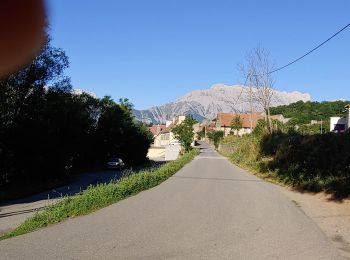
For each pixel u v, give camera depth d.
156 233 10.26
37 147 33.53
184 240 9.55
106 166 51.16
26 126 31.89
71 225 11.34
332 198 16.20
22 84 30.45
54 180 34.16
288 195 17.91
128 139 60.25
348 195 16.03
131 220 12.04
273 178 25.62
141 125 72.25
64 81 35.44
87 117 44.97
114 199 16.19
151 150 99.94
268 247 9.02
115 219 12.21
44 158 34.62
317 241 9.63
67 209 13.28
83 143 44.91
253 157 37.94
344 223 11.75
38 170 34.59
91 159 52.66
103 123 54.88
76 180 37.03
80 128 39.69
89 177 40.09
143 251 8.55
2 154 31.02
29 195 26.34
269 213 13.38
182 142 79.12
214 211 13.68
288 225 11.45
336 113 79.12
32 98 32.19
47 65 31.86
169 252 8.49
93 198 14.78
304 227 11.20
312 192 18.34
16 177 33.09
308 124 60.75
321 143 22.89
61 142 36.88
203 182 24.00
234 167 38.62
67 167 42.72
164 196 17.55
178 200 16.30
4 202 22.62
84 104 47.44
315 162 21.78
